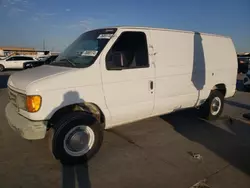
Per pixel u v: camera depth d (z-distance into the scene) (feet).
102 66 11.55
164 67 14.23
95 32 13.42
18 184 9.62
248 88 37.70
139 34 13.16
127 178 10.21
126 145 13.78
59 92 10.37
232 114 21.61
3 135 15.07
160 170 10.91
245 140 15.01
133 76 12.67
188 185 9.70
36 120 10.07
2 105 23.54
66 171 10.73
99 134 11.81
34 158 11.93
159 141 14.51
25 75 11.43
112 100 12.05
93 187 9.52
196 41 16.43
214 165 11.50
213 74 17.80
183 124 18.07
